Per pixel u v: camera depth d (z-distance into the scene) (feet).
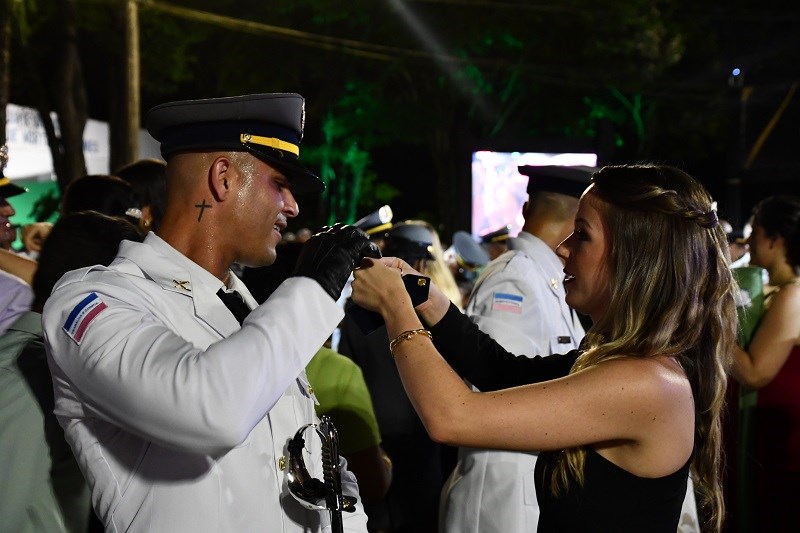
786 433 14.10
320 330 6.03
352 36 75.87
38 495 7.30
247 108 6.55
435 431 6.45
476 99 78.33
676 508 6.53
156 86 64.64
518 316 10.61
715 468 6.92
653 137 85.66
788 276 14.69
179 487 6.06
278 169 6.76
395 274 7.08
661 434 6.34
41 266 8.54
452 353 8.39
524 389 6.44
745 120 51.57
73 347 5.93
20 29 48.57
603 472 6.43
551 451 6.74
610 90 80.69
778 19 70.85
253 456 6.34
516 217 66.33
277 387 5.77
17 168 46.14
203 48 75.97
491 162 66.18
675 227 6.53
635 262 6.56
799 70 63.57
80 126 48.91
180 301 6.44
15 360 7.43
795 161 50.98
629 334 6.48
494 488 10.03
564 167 11.24
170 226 6.72
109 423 6.18
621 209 6.66
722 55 74.84
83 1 54.03
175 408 5.52
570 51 75.05
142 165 12.18
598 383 6.32
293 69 78.13
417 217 96.07
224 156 6.59
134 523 6.05
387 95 83.20
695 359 6.68
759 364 13.79
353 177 86.84
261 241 6.73
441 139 79.36
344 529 7.08
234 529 6.14
